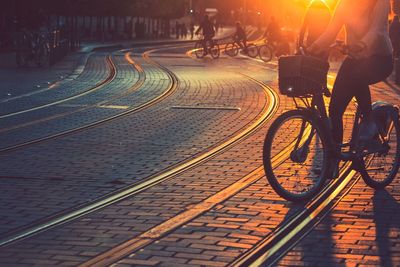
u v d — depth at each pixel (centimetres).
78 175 885
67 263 545
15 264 544
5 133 1230
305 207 715
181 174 884
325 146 752
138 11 7325
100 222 664
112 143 1127
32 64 3006
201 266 535
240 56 4103
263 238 609
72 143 1128
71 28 4681
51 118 1423
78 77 2414
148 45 6181
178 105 1644
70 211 709
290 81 716
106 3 6400
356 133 781
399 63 2208
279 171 730
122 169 922
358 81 756
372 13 746
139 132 1242
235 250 575
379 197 762
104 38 6806
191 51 4675
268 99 1753
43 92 1933
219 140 1151
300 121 742
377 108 788
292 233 629
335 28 727
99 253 570
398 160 816
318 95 752
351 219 675
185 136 1194
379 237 616
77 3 5719
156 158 998
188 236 614
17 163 966
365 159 816
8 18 4419
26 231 636
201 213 691
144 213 695
